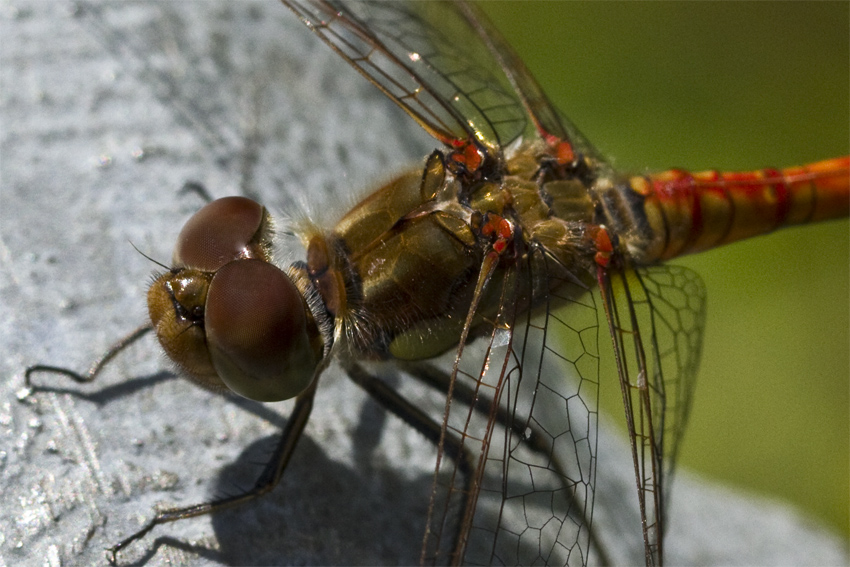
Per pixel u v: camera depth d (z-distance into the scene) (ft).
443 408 0.47
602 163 0.48
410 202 0.46
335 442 0.47
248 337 0.45
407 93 0.47
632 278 0.47
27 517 0.45
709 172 0.48
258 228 0.45
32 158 0.48
